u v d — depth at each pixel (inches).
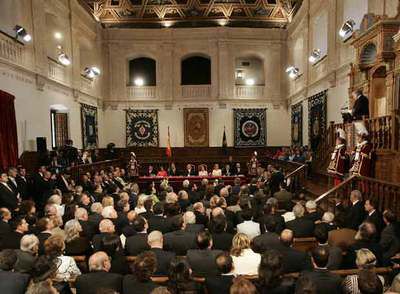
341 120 461.4
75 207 224.2
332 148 427.8
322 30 555.2
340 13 468.1
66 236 165.6
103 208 227.1
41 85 461.7
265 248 145.4
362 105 349.1
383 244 172.1
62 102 539.5
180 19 723.4
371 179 263.3
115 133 748.0
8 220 207.2
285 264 137.7
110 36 727.7
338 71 471.5
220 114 747.4
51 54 548.7
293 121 697.0
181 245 169.5
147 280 110.0
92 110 669.9
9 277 114.6
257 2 695.7
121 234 198.2
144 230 181.5
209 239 148.4
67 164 448.1
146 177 569.9
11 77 390.0
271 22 735.1
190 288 107.4
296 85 677.9
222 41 723.4
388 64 338.0
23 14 426.9
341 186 291.6
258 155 748.6
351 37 422.9
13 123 377.7
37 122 454.6
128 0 685.3
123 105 747.4
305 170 440.5
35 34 450.0
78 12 607.2
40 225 178.9
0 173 325.7
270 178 407.8
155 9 705.6
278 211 257.6
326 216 198.7
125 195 261.9
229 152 747.4
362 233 149.5
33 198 336.2
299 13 636.7
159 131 754.2
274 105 753.6
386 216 183.0
